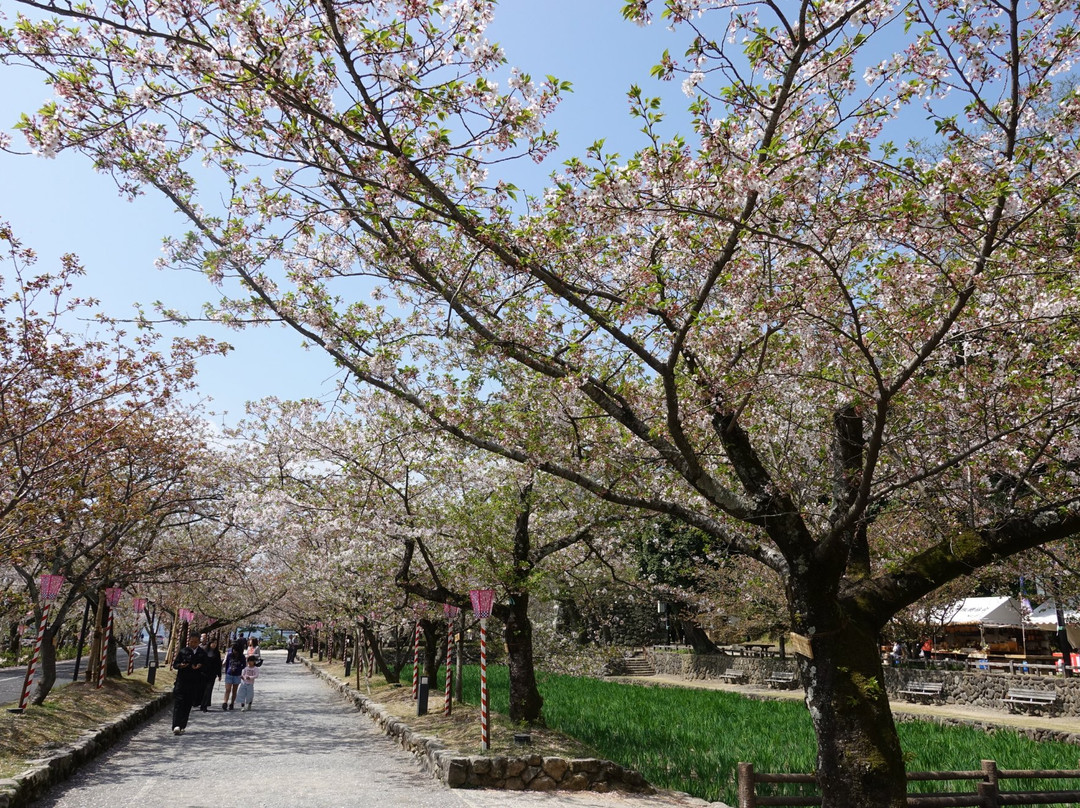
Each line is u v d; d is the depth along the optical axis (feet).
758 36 19.27
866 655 20.90
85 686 56.34
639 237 24.66
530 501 43.34
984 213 19.16
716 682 97.76
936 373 26.02
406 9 17.34
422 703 50.01
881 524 37.60
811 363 24.36
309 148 20.62
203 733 48.57
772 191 19.07
